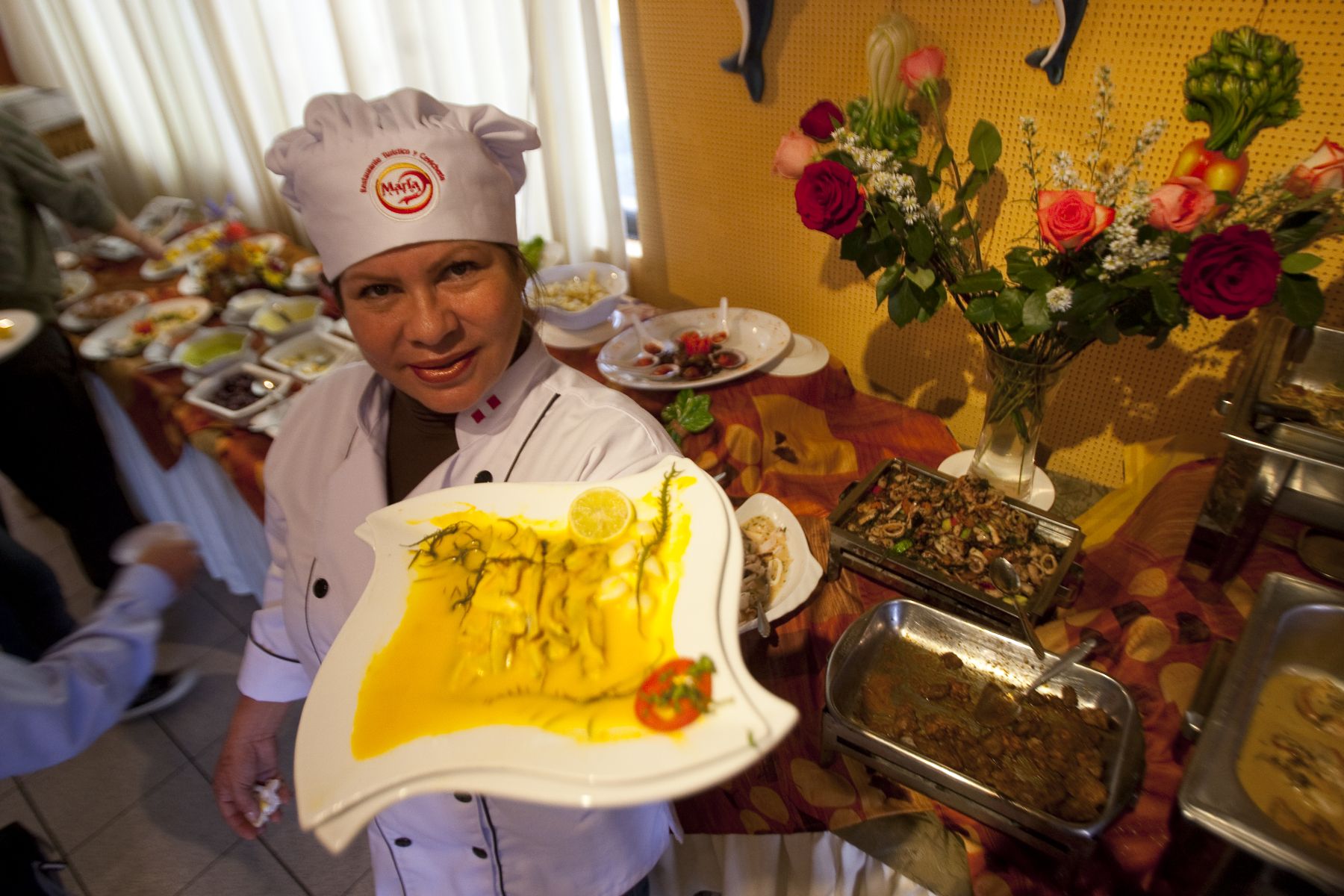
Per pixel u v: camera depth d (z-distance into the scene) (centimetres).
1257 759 80
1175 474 133
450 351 81
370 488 98
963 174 148
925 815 97
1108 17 122
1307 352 115
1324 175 89
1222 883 74
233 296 236
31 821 198
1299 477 103
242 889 183
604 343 193
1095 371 150
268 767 119
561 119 230
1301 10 108
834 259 180
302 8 281
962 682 104
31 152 214
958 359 170
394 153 74
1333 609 88
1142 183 96
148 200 414
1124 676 106
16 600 197
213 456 177
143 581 123
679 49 180
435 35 245
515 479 93
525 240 260
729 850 113
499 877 102
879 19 146
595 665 61
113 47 358
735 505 154
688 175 199
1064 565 117
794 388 167
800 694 114
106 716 114
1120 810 82
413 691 64
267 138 334
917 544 127
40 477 226
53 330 218
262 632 114
